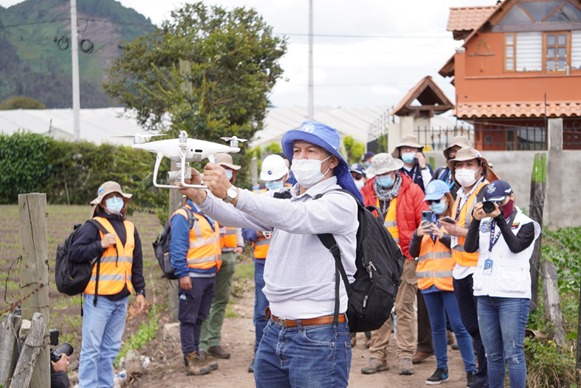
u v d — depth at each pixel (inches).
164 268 366.3
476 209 271.1
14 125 1539.1
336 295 190.7
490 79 1042.7
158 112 921.5
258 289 358.0
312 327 190.7
